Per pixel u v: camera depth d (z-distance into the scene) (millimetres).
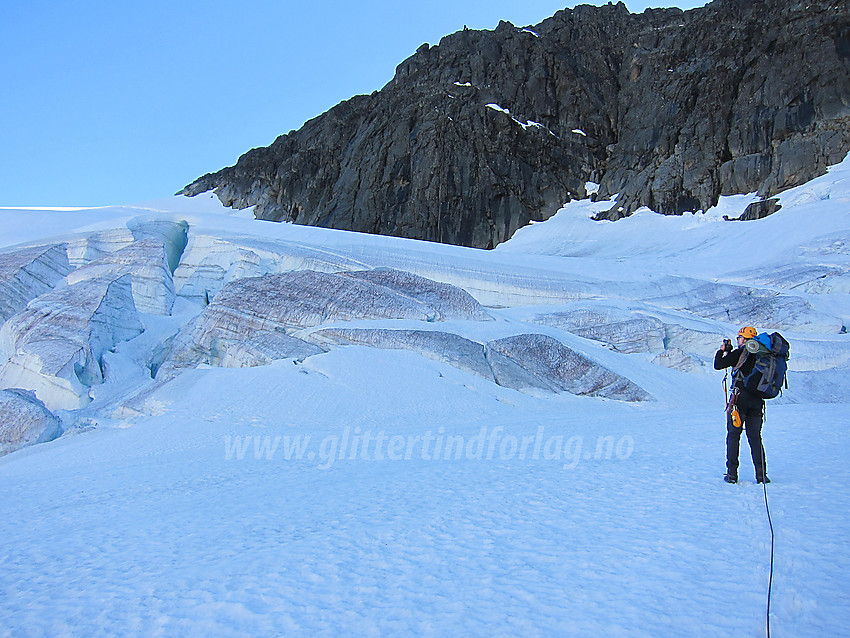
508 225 73875
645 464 6844
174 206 96062
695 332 29266
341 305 25734
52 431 20078
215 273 38281
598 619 3033
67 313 26562
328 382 20031
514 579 3633
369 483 7359
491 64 85438
